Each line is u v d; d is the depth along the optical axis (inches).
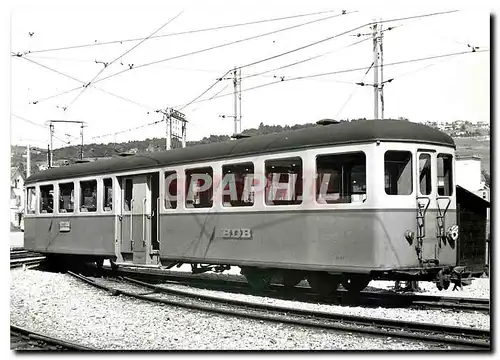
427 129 468.4
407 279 469.7
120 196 692.1
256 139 534.9
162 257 618.8
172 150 631.8
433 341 349.1
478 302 472.4
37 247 836.0
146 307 494.6
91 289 608.7
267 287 566.9
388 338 363.6
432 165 462.3
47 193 828.6
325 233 466.9
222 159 555.5
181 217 598.9
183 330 406.0
